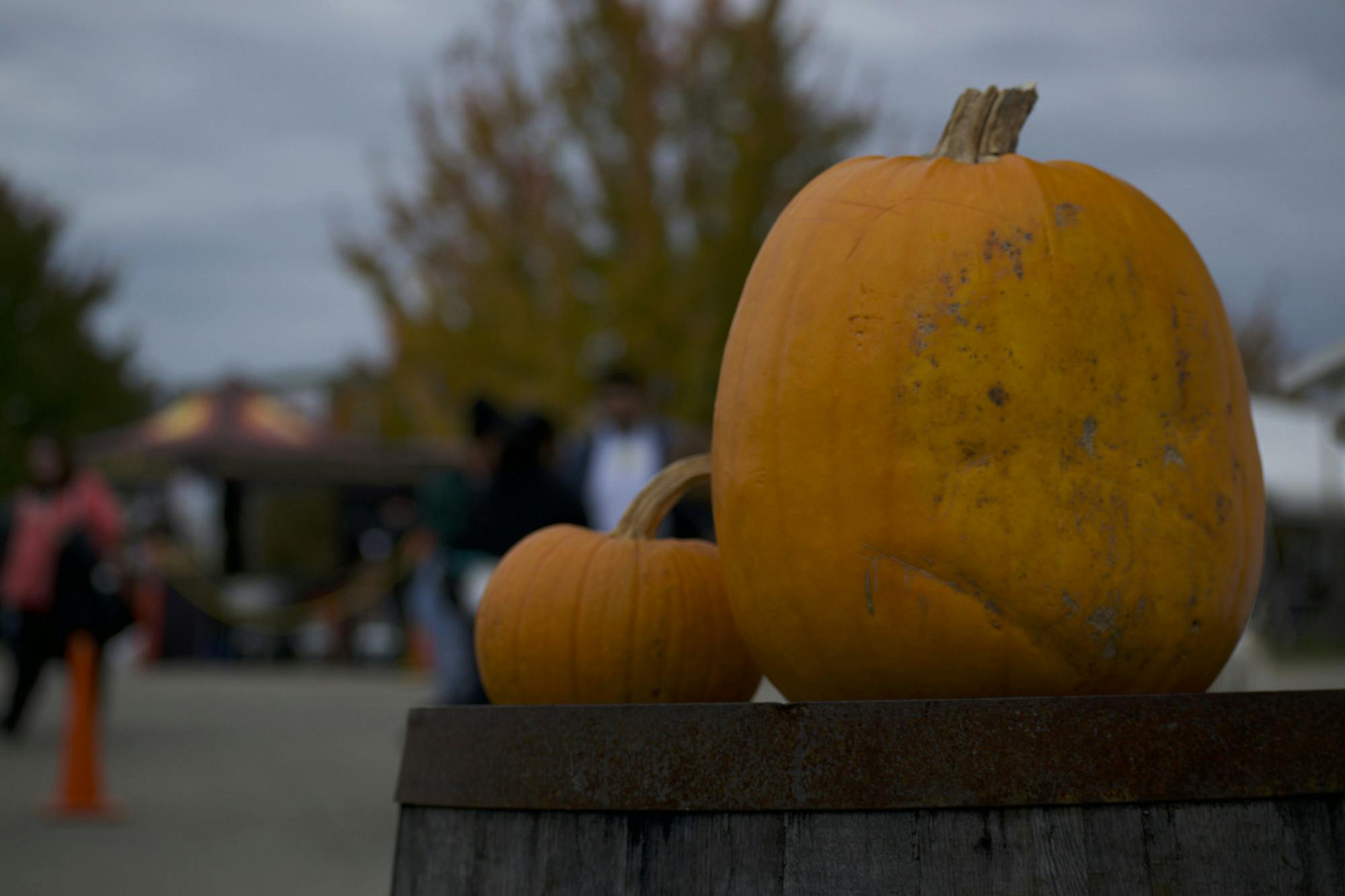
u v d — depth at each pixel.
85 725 6.73
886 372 1.73
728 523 1.87
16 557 8.92
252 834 6.20
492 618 2.15
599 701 2.08
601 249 18.41
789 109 17.73
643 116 17.64
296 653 20.09
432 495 5.62
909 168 1.88
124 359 35.47
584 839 1.66
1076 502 1.68
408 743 1.92
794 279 1.84
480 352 18.28
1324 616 21.42
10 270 33.50
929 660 1.73
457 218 18.48
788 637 1.82
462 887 1.77
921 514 1.70
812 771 1.56
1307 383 12.55
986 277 1.73
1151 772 1.53
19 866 5.43
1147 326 1.75
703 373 17.61
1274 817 1.54
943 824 1.53
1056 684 1.72
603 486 6.01
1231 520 1.76
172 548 18.45
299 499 20.11
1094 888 1.50
